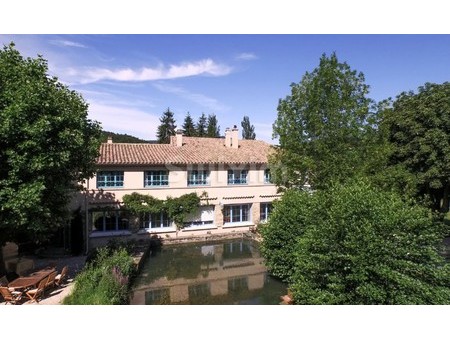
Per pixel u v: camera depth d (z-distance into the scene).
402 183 16.44
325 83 16.00
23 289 12.00
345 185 12.52
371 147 15.12
